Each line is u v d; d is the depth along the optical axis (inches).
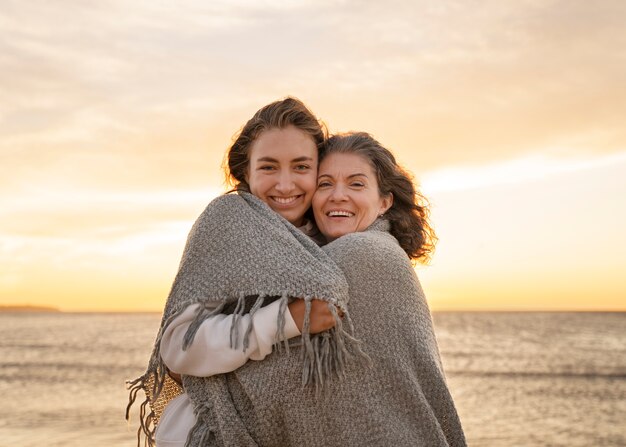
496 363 1920.5
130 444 760.3
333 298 88.4
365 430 90.3
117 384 1432.1
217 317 91.7
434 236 116.6
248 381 91.0
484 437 874.1
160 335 95.4
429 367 94.2
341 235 104.3
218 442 92.8
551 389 1387.8
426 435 91.8
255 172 104.5
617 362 1962.4
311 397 90.1
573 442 842.2
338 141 107.4
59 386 1402.6
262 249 92.8
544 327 4097.0
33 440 791.1
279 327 88.1
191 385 95.2
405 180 111.0
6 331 3976.4
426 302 101.2
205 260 94.9
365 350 92.3
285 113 104.0
